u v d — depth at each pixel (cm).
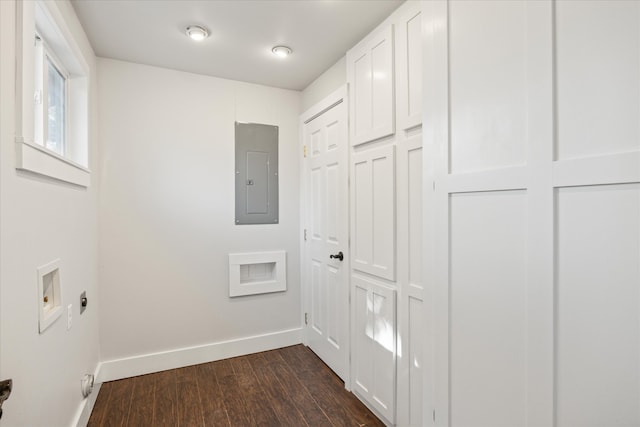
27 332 113
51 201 137
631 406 75
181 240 268
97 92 240
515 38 100
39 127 159
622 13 76
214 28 206
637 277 74
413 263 171
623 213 76
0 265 96
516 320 100
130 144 251
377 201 199
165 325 262
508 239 102
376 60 199
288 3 181
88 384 188
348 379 230
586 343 83
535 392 94
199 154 274
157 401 215
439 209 129
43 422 127
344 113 235
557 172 89
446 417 125
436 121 131
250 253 293
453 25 123
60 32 154
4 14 100
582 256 84
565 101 87
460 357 120
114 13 188
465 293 118
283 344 305
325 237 268
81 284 187
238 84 289
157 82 260
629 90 75
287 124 309
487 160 109
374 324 201
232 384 237
